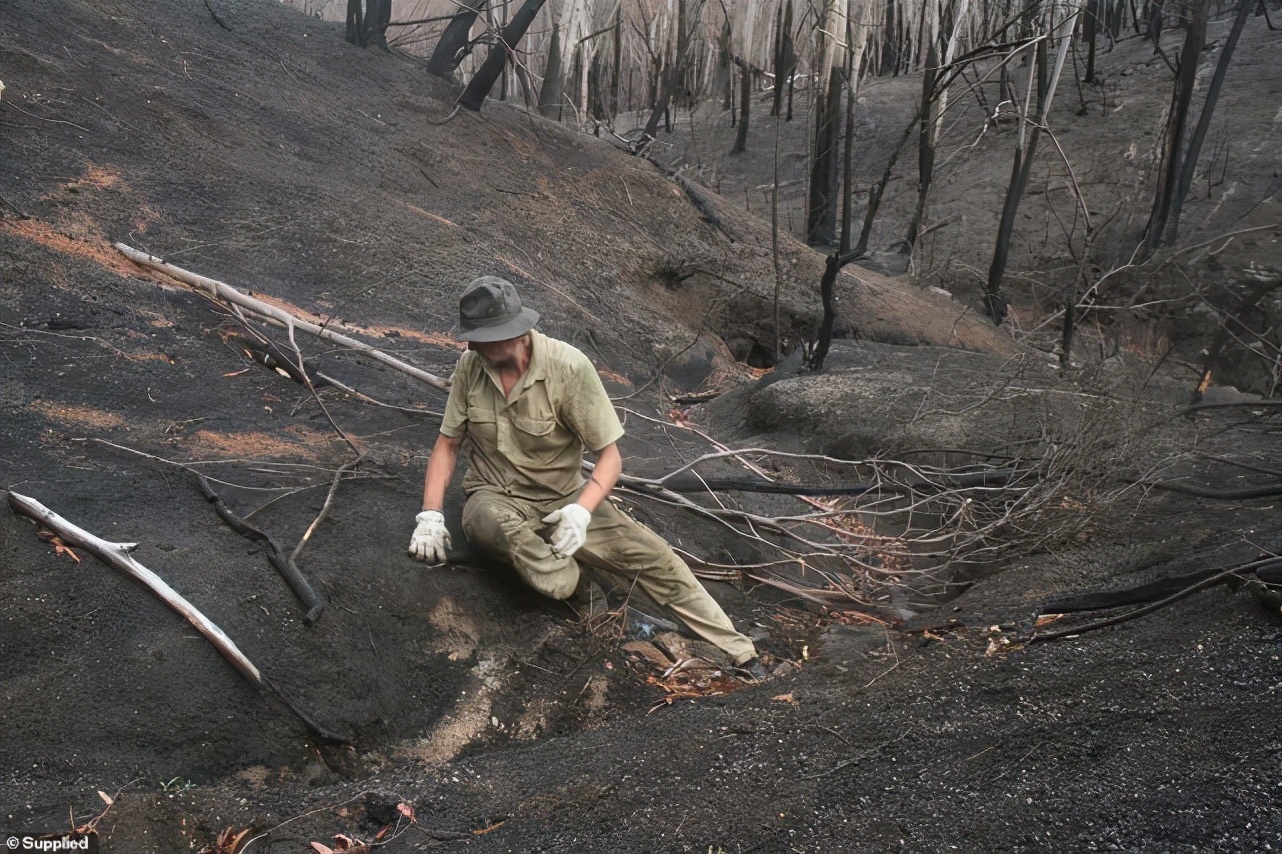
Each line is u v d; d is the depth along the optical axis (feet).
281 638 11.12
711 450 20.75
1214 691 10.19
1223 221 40.01
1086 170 46.83
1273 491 15.67
